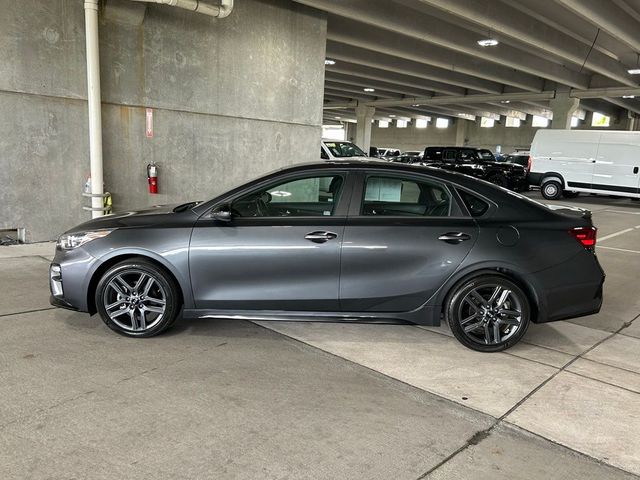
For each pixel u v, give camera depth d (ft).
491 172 67.62
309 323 15.71
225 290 13.67
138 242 13.53
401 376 12.24
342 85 91.66
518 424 10.21
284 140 35.19
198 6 25.43
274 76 33.71
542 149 59.52
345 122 181.47
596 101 104.99
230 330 14.89
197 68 29.35
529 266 13.30
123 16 25.49
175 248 13.48
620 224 40.93
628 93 73.72
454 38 50.06
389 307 13.75
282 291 13.62
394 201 13.89
